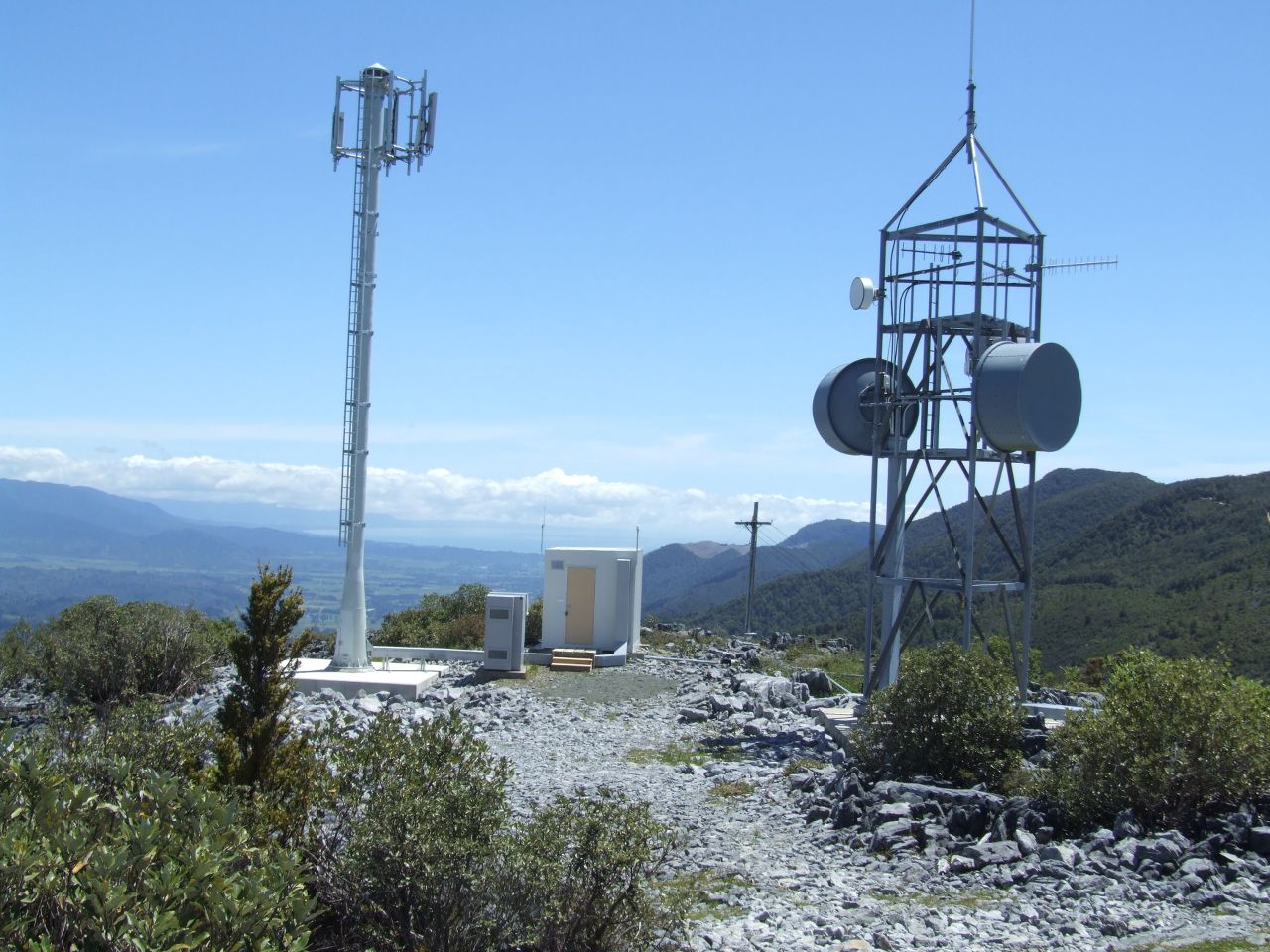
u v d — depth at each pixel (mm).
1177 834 13281
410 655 33406
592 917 9688
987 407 21031
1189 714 14125
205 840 8156
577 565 35406
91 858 7363
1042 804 15070
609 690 29172
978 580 22656
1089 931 10828
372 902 9930
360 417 29969
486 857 9773
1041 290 22969
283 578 14312
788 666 37344
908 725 17953
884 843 14859
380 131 29406
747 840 15852
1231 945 10031
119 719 13711
